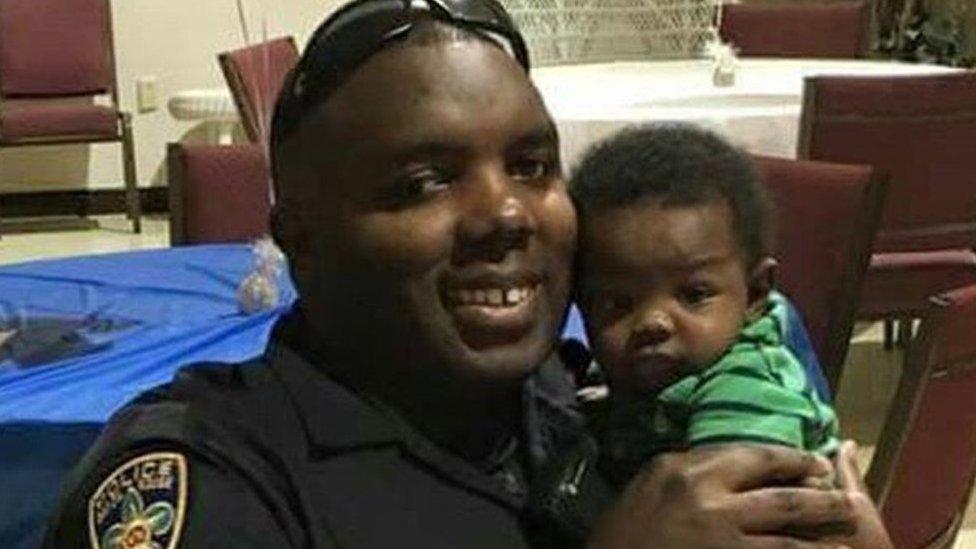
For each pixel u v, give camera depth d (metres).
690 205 1.16
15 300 2.29
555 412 1.16
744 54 5.44
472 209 1.01
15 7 6.11
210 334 2.06
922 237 3.33
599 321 1.20
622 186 1.18
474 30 1.04
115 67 6.30
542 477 1.10
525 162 1.05
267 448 1.00
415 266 1.00
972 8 5.92
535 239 1.04
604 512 1.03
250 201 2.96
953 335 1.83
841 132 3.21
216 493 0.95
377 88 1.00
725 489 0.98
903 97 3.21
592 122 3.60
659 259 1.16
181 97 6.08
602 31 5.05
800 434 1.05
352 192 1.00
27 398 1.79
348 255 1.01
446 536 1.01
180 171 2.94
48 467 1.73
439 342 1.02
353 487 1.00
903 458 1.87
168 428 0.98
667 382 1.15
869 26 5.61
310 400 1.03
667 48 5.16
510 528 1.04
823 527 0.99
